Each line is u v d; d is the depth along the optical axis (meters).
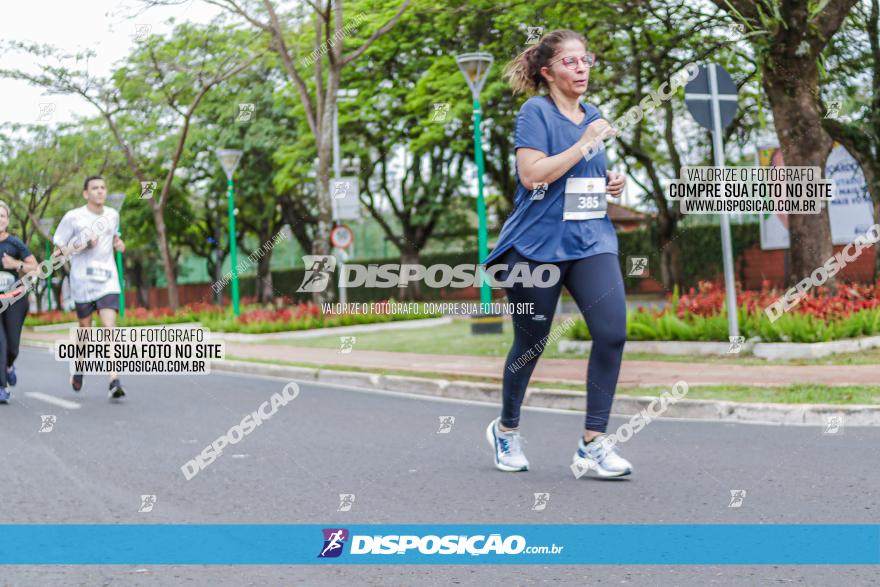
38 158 24.12
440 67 21.97
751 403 7.11
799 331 10.73
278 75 30.20
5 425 7.63
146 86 21.02
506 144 20.75
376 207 24.52
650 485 4.91
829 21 12.56
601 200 4.81
